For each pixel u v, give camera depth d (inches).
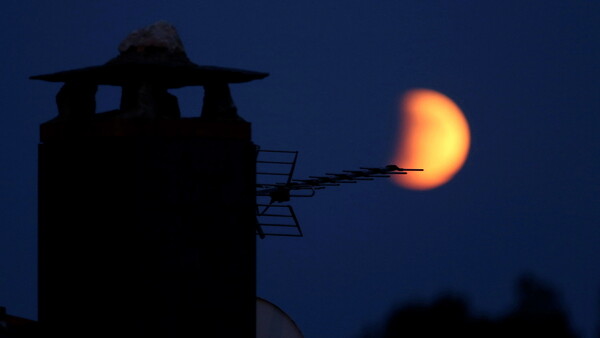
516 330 5910.4
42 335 1395.2
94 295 1300.4
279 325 2062.0
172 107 1392.7
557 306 5890.8
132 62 1295.5
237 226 1327.5
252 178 1347.2
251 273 1341.0
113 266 1268.5
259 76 1354.6
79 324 1323.8
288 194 1680.6
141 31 1347.2
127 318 1250.0
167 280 1267.2
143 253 1248.2
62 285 1354.6
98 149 1289.4
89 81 1366.9
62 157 1352.1
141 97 1282.0
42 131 1395.2
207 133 1302.9
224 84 1352.1
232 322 1321.4
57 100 1385.3
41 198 1395.2
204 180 1299.2
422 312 6023.6
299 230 1676.9
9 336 1491.1
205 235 1298.0
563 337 5836.6
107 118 1277.1
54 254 1369.3
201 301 1295.5
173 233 1272.1
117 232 1261.1
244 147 1338.6
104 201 1282.0
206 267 1299.2
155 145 1259.8
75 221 1330.0
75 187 1328.7
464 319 5984.3
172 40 1352.1
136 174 1243.8
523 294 5974.4
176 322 1274.6
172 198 1270.9
